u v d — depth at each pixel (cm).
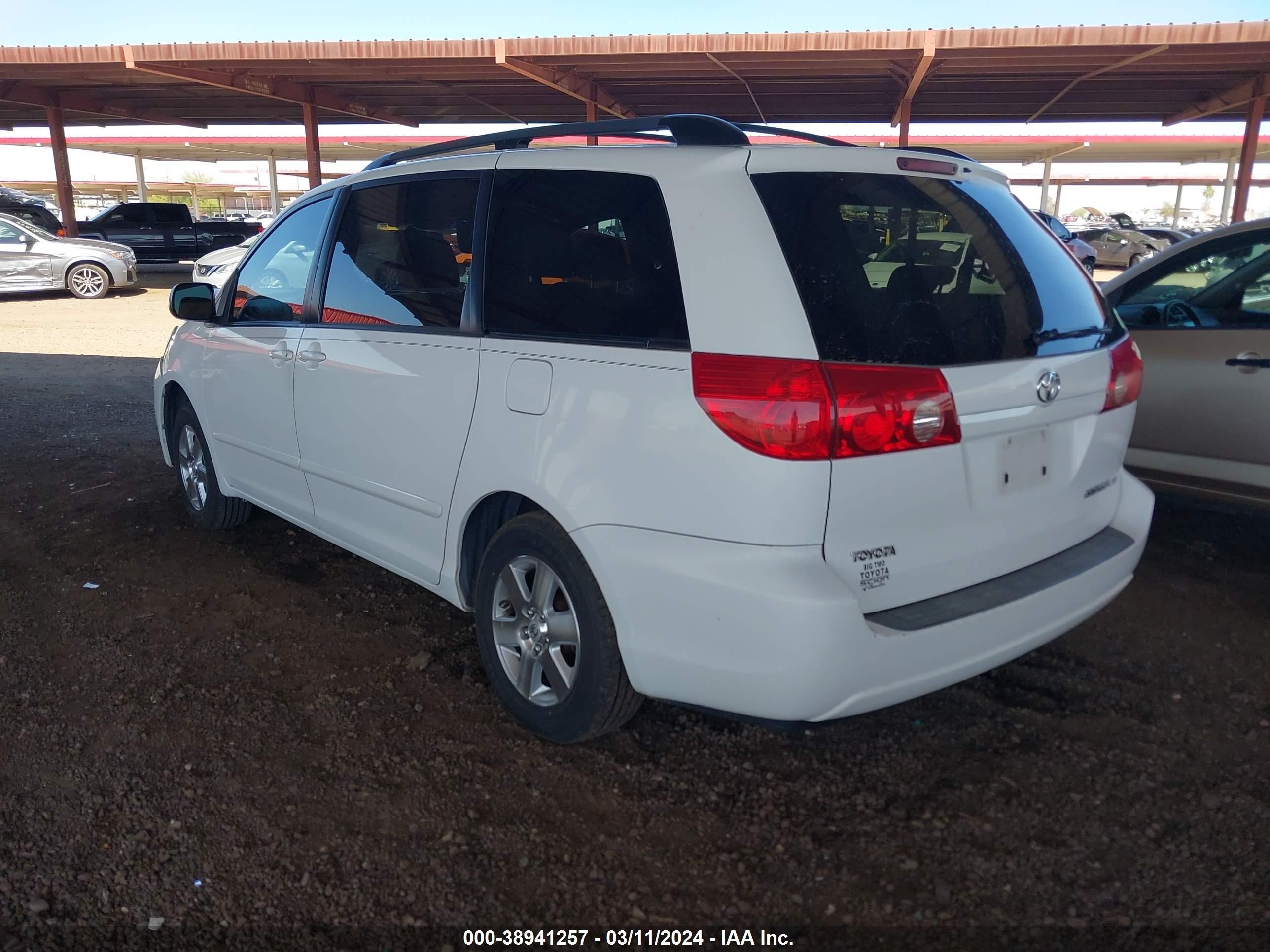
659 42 1426
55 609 400
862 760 297
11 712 318
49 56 1627
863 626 232
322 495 384
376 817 267
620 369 256
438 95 2017
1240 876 245
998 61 1474
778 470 228
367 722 315
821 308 234
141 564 450
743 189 247
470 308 306
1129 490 321
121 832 260
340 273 368
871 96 1848
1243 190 1664
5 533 493
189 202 7719
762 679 236
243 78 1748
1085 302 299
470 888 241
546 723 297
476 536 319
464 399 301
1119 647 372
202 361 457
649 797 278
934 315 249
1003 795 279
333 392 360
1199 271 475
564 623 286
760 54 1438
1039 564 282
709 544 240
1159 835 261
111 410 808
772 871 248
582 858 253
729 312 239
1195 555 466
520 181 302
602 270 270
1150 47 1361
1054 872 247
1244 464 441
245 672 347
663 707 329
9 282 1781
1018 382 257
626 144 308
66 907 233
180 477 514
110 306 1734
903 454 237
